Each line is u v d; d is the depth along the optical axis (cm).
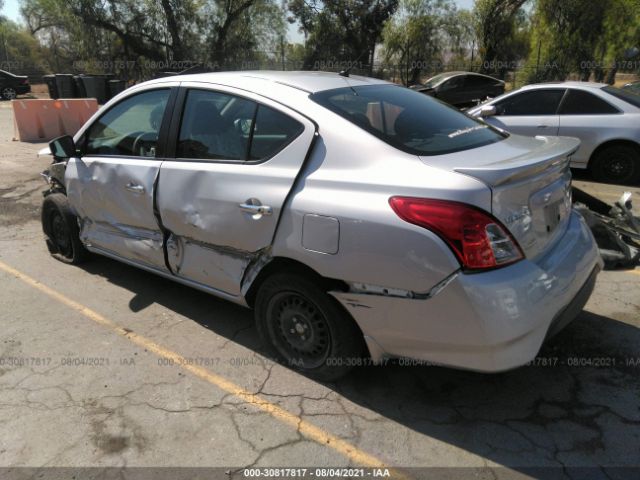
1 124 1562
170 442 254
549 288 244
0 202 686
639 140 697
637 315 363
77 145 411
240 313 378
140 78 3111
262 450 248
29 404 281
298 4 3173
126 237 380
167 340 344
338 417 270
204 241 318
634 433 255
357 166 258
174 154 335
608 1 2061
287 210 270
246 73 338
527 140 320
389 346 256
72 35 3012
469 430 259
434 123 301
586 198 514
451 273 225
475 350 230
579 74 2198
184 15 2991
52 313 382
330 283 266
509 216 237
